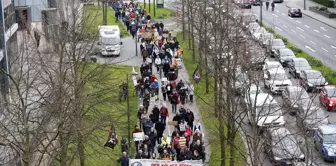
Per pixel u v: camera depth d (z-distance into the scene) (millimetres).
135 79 66188
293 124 48906
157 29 97812
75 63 46969
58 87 41438
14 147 34094
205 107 61438
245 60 47531
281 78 65812
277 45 85125
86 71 59875
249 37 61219
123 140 47500
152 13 120312
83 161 41062
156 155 49344
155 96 65625
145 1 134250
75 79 42125
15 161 34594
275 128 43844
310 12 127938
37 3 87250
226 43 58219
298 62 75438
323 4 136250
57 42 66500
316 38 100938
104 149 46281
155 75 74625
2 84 44344
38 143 35250
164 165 43062
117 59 82688
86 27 82562
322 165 48469
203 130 54500
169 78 68625
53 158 33188
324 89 63750
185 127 51031
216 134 46156
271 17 122750
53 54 63750
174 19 108125
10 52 57281
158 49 80250
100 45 80062
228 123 41438
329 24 114000
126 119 56781
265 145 39625
